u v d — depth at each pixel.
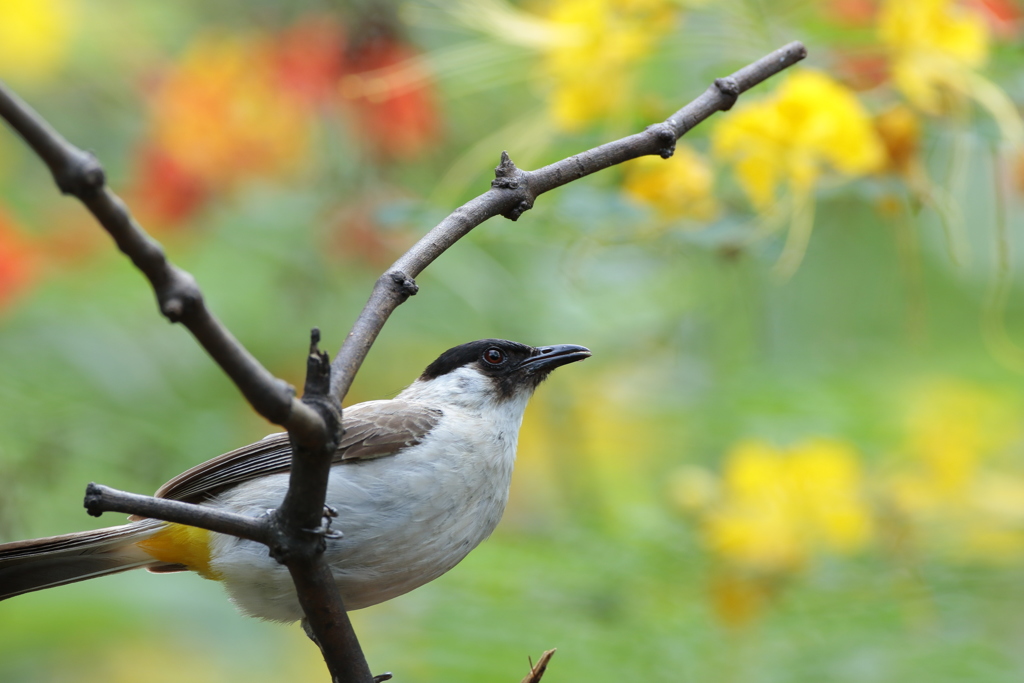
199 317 4.04
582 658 10.10
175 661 12.26
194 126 11.62
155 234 12.09
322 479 4.90
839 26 9.21
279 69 11.59
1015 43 9.33
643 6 9.04
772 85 9.38
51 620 11.84
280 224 12.24
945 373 12.67
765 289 12.39
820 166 8.84
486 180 9.40
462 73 10.65
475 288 12.05
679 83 9.80
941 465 11.02
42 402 11.85
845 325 12.93
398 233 11.43
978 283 13.39
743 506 10.66
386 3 11.45
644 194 8.96
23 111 3.72
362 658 5.51
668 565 10.90
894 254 12.75
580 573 10.84
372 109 11.54
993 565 10.81
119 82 13.37
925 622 10.44
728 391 12.44
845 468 10.63
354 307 12.62
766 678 10.08
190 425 12.25
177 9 13.58
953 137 8.98
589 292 12.13
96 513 4.69
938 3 8.64
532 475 12.14
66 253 12.38
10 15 12.59
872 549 10.77
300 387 12.33
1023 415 12.11
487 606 10.45
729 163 9.62
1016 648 10.43
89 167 3.78
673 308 12.37
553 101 9.51
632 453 12.29
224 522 4.98
